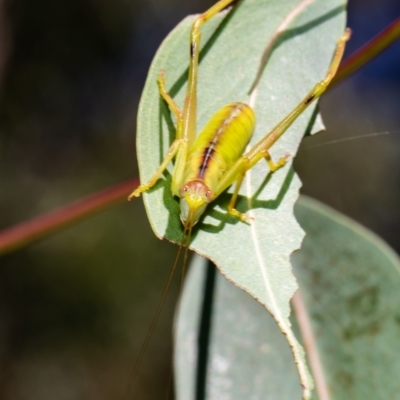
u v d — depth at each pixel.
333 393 0.19
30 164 0.49
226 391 0.19
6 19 0.43
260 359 0.19
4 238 0.19
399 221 0.50
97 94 0.52
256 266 0.17
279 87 0.18
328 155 0.51
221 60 0.18
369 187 0.51
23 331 0.46
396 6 0.49
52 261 0.47
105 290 0.47
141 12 0.51
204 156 0.17
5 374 0.46
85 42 0.50
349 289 0.19
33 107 0.49
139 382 0.46
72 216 0.19
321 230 0.19
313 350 0.19
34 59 0.48
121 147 0.52
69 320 0.47
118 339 0.46
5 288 0.46
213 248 0.17
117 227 0.48
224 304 0.19
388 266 0.19
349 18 0.49
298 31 0.18
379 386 0.19
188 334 0.19
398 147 0.52
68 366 0.46
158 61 0.17
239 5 0.18
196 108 0.18
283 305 0.17
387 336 0.19
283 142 0.18
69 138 0.51
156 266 0.48
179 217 0.17
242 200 0.18
